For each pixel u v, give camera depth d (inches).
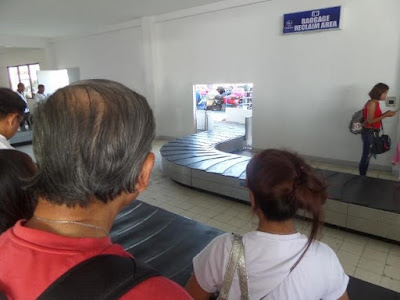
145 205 113.0
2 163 33.0
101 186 17.2
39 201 18.5
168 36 280.8
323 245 34.4
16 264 16.1
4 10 254.1
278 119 226.7
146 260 80.7
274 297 31.8
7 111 57.5
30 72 507.5
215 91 414.0
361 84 187.3
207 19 250.1
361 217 108.3
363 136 159.0
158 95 303.6
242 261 32.9
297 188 31.4
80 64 378.9
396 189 120.0
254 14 223.5
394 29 171.5
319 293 33.1
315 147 213.2
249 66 234.4
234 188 142.3
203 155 182.4
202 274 36.4
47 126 17.1
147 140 18.9
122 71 330.3
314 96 207.0
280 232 33.6
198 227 97.2
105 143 16.7
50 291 14.5
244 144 253.1
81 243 16.5
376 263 94.7
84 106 17.1
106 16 282.8
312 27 196.1
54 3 234.5
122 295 14.5
